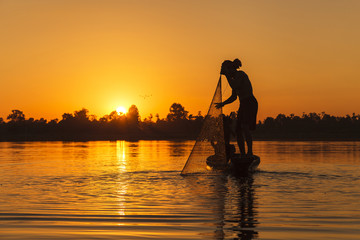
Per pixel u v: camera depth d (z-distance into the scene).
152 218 7.28
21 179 12.61
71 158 22.39
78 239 5.99
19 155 25.83
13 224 6.84
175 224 6.86
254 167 13.90
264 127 140.88
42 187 10.89
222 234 6.27
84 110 162.62
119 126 156.75
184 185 11.22
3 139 103.75
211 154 13.90
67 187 10.89
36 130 157.88
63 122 159.75
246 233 6.32
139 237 6.09
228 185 11.23
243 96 14.44
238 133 14.62
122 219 7.18
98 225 6.78
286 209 8.00
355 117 142.62
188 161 13.70
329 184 11.32
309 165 17.11
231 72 14.55
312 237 6.10
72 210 7.95
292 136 116.12
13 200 9.01
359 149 34.28
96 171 14.87
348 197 9.27
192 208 8.13
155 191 10.21
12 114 163.38
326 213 7.64
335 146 43.00
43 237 6.08
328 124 140.50
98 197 9.38
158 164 17.86
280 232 6.36
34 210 7.95
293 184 11.38
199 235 6.22
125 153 28.09
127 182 11.85
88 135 143.12
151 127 154.75
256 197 9.31
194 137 128.50
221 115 14.15
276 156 23.56
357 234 6.24
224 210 7.95
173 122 153.25
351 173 14.00
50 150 34.22
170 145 49.34
